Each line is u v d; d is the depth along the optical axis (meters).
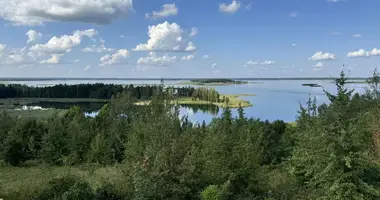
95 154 23.36
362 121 10.91
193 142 12.83
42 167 20.52
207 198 10.64
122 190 11.17
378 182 10.34
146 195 9.94
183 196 10.73
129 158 12.75
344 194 9.54
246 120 25.69
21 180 14.09
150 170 10.66
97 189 11.16
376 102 19.14
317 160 10.52
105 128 28.72
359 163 9.59
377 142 12.62
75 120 27.88
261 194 12.51
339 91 10.33
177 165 11.03
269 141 23.20
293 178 14.84
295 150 15.59
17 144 25.27
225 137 13.24
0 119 27.44
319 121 12.78
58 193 11.03
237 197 11.72
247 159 12.88
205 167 12.02
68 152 25.52
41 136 26.55
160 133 11.80
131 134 14.34
